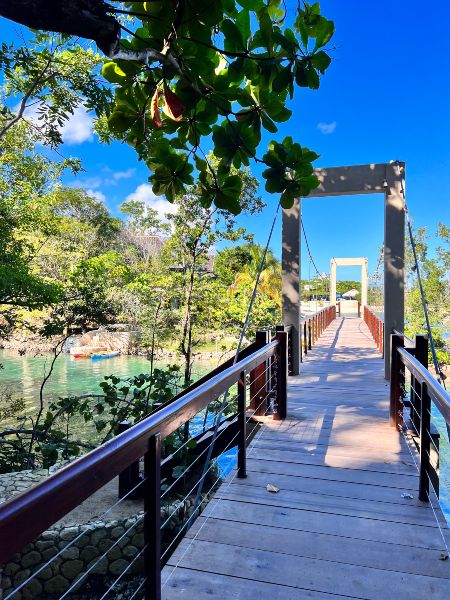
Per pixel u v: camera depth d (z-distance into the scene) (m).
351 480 2.83
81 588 3.39
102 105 5.76
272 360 4.20
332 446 3.41
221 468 4.51
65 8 0.83
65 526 3.43
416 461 3.12
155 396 5.51
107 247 30.23
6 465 6.49
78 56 6.48
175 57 1.16
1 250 9.38
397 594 1.78
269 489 2.69
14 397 13.80
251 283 14.16
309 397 4.91
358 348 9.35
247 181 10.87
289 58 1.17
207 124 1.41
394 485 2.75
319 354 8.45
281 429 3.82
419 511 2.44
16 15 0.83
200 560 2.01
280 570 1.93
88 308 10.34
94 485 1.12
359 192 5.87
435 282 17.12
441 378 3.57
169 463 3.85
